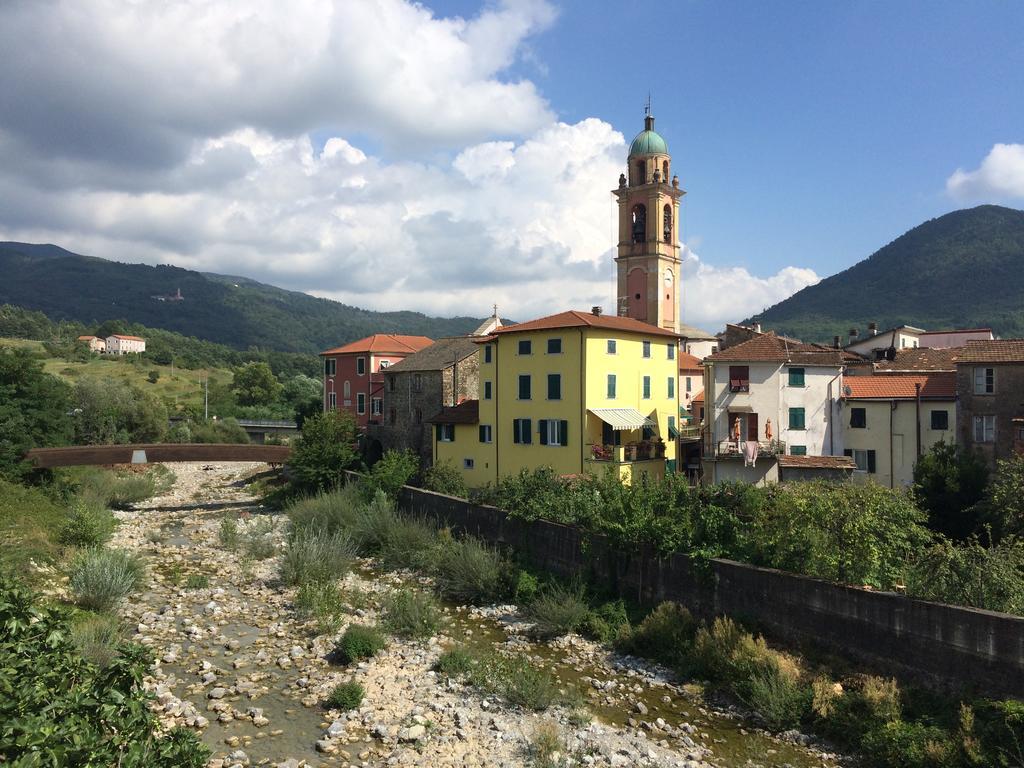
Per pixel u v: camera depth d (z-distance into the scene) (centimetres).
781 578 2569
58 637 1156
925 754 1862
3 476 5059
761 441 4459
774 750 2052
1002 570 2156
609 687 2481
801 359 4581
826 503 2567
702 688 2441
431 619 3038
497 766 1942
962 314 18462
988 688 2006
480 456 5359
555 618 2997
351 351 7700
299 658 2694
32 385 6112
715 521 2908
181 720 2142
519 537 3825
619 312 8038
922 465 3572
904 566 2428
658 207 7700
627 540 3116
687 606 2894
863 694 2161
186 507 6216
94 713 1034
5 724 856
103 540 4338
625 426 4766
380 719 2198
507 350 5125
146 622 3041
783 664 2352
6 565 2866
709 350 9619
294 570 3738
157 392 15025
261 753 1984
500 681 2456
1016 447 3491
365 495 5188
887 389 4519
